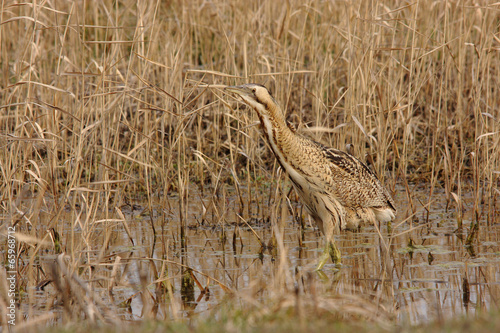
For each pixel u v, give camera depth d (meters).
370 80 12.53
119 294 8.83
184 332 5.91
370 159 12.43
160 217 12.94
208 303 8.29
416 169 15.34
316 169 10.14
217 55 18.66
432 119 16.05
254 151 14.10
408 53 15.73
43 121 12.50
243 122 13.31
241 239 11.20
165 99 12.62
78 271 9.40
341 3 16.06
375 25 12.73
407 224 12.27
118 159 11.48
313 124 14.56
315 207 10.38
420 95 16.77
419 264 9.91
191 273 8.89
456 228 11.84
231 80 13.73
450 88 15.20
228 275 9.55
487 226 11.88
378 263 10.07
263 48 15.77
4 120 13.04
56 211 11.13
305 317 6.23
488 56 12.86
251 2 16.47
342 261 10.27
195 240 11.49
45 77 14.01
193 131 16.53
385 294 8.53
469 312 7.62
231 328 5.83
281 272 7.59
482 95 15.53
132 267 10.00
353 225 11.04
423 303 8.10
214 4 17.83
